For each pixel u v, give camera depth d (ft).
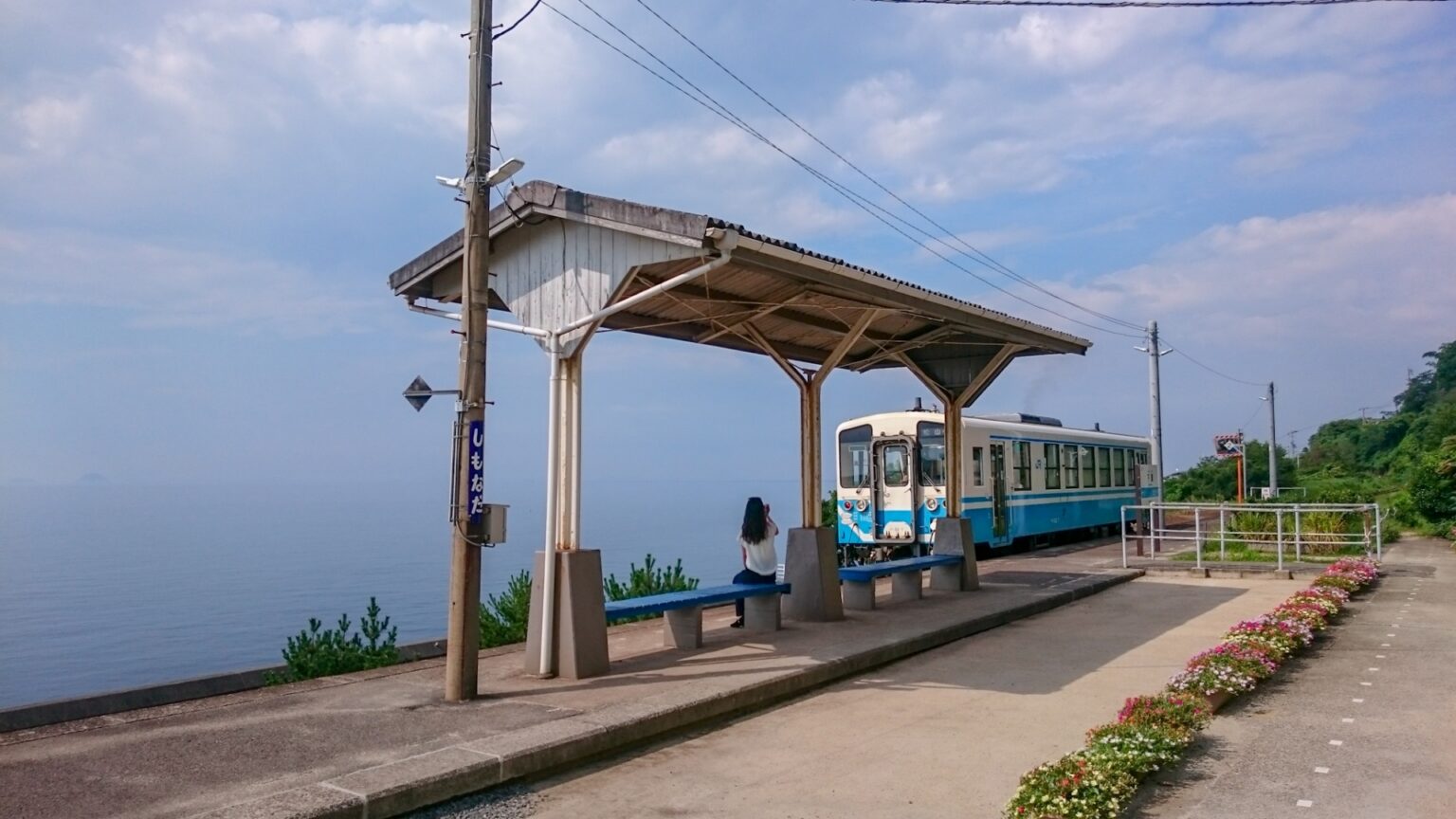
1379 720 24.63
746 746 23.29
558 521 28.91
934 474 67.87
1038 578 54.90
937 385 49.88
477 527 25.80
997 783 20.31
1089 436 92.68
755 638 34.94
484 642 37.78
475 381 26.12
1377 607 44.01
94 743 21.33
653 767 21.63
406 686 27.17
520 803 19.17
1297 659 32.40
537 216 28.68
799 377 39.52
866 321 37.22
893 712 26.50
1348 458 198.80
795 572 39.40
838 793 19.74
